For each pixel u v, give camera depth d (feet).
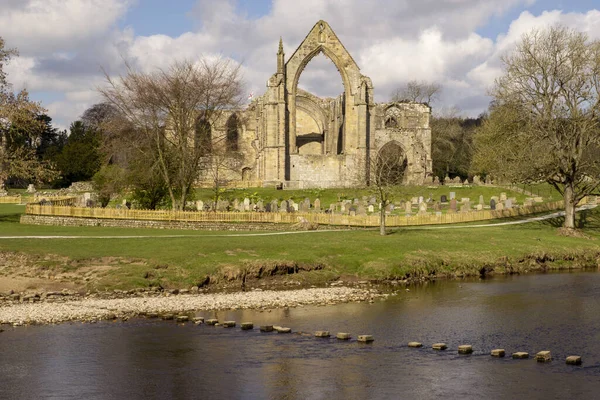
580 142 235.61
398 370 93.71
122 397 83.30
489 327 118.73
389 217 250.98
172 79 262.67
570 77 233.14
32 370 92.43
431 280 173.17
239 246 180.65
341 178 437.58
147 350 101.60
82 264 160.25
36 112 247.50
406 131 473.67
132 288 146.30
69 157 525.75
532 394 84.69
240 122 347.15
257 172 465.88
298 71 434.30
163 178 266.77
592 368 94.68
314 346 105.09
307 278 165.58
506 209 288.51
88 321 118.01
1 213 284.61
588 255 211.82
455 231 232.12
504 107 251.60
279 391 85.61
